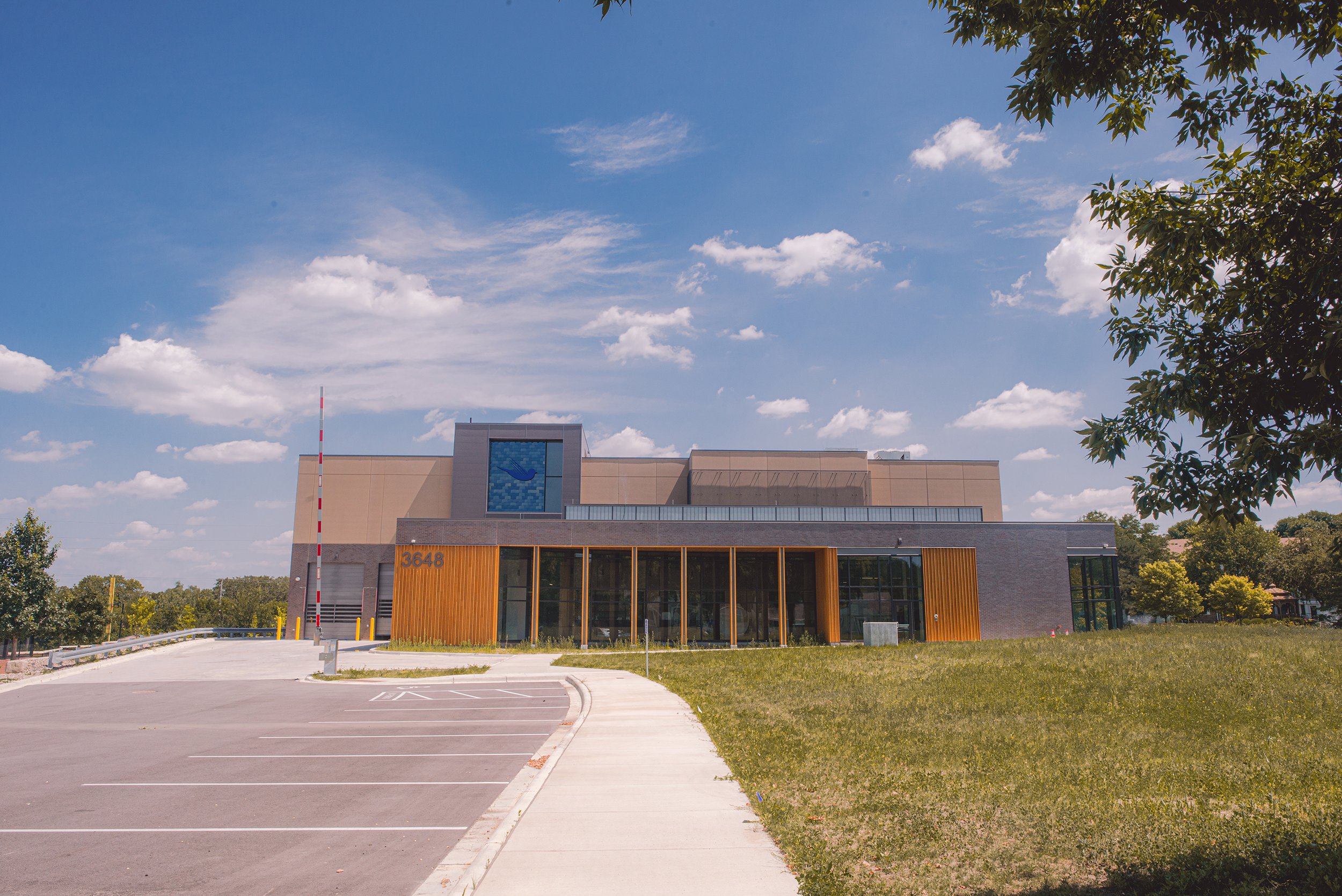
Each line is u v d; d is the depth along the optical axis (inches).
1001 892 242.5
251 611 5054.1
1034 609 1656.0
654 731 535.8
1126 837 287.0
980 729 522.6
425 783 418.3
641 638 1610.5
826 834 300.0
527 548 1606.8
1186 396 217.6
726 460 2000.5
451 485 1953.7
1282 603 3641.7
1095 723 532.7
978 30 265.3
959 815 325.1
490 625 1551.4
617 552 1631.4
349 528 1946.4
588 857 269.3
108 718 694.5
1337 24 205.2
